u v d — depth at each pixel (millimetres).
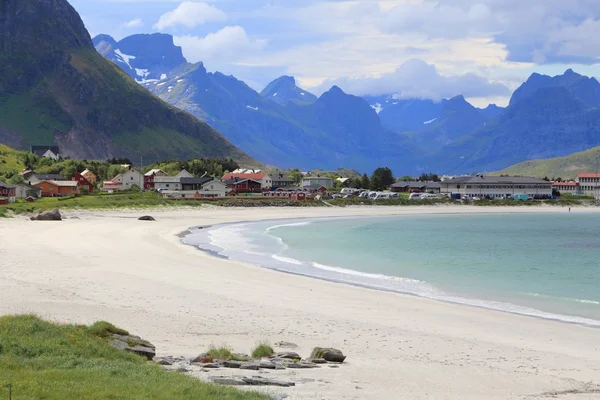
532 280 69750
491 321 46906
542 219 195875
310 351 35344
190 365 29094
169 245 94312
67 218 144250
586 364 34688
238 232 125562
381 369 31078
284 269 73625
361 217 191375
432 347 37656
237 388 24531
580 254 98000
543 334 42875
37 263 68625
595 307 53531
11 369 24141
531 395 27422
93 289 53688
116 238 100750
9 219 133000
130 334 34312
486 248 105688
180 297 51812
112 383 23125
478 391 27750
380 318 46781
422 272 74875
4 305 43688
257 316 45312
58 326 31500
